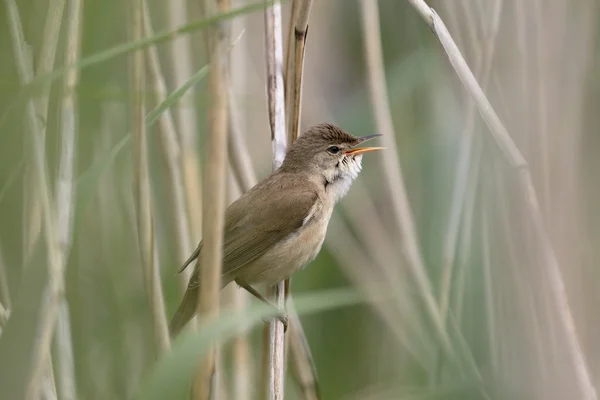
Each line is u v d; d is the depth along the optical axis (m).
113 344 8.49
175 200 7.96
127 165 8.74
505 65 9.17
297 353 8.00
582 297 9.09
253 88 10.20
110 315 8.62
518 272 8.61
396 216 8.79
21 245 7.41
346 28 11.31
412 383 9.47
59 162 6.30
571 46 9.32
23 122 6.08
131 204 8.84
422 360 9.11
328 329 10.09
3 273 7.05
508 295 8.77
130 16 7.02
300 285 10.22
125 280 8.80
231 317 5.01
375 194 10.81
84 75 8.01
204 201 5.86
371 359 9.95
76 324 8.03
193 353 4.77
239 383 7.92
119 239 8.80
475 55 8.81
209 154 5.82
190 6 8.73
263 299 8.55
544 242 8.03
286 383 9.41
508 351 8.62
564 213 9.12
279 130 7.95
